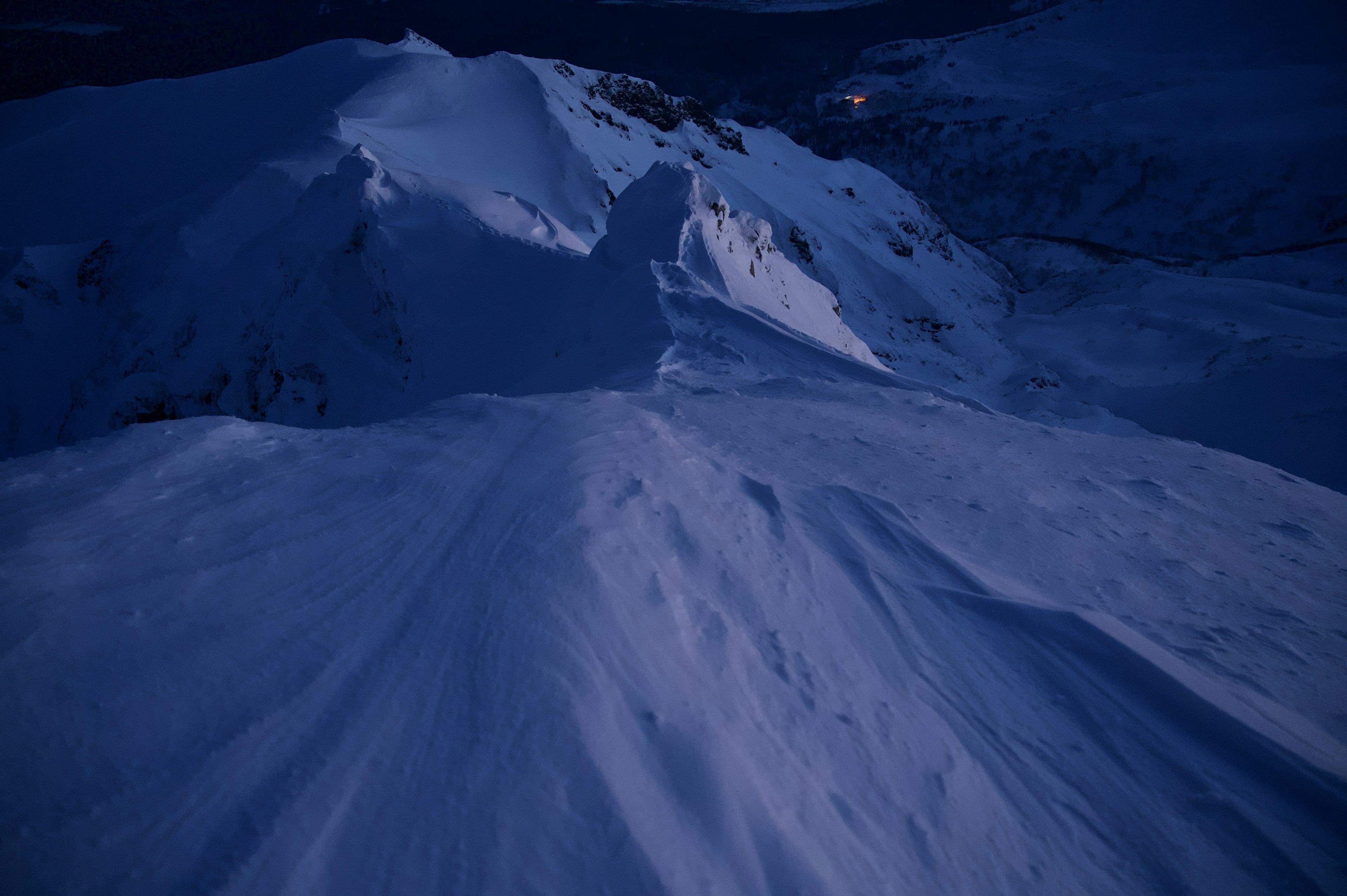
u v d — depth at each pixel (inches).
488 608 109.1
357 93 2886.3
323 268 1206.3
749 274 1093.8
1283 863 80.9
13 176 2930.6
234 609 107.1
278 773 78.3
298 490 158.2
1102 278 5098.4
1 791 73.2
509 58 3339.1
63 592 105.0
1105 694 108.7
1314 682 117.2
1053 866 79.7
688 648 105.1
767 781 83.1
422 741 83.7
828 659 111.2
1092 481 221.0
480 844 70.9
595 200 2893.7
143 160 2930.6
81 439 1471.5
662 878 69.0
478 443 200.7
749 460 221.1
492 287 1074.1
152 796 74.4
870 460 229.6
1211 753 97.3
